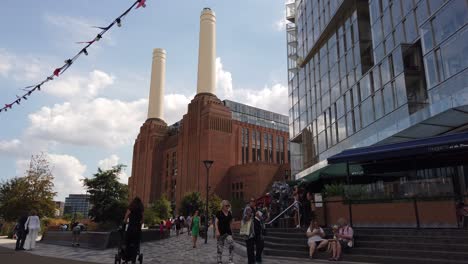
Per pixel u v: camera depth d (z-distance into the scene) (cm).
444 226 1120
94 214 3064
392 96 2017
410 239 1064
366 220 1294
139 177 11188
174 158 10344
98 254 1465
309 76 3531
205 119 8956
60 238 2216
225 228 1017
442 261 918
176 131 11081
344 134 2667
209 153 8600
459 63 1495
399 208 1223
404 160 1669
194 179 8712
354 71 2564
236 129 9750
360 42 2511
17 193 3612
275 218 1645
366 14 2580
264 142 10350
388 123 2050
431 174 1686
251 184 8306
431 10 1712
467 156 1502
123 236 943
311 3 3491
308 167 3438
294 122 3947
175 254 1505
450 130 1738
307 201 1516
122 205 3075
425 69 1731
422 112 1612
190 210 6303
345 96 2694
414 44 1884
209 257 1368
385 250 1049
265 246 1408
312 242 1180
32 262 1101
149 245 2056
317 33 3278
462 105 1379
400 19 2002
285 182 1923
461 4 1498
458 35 1508
